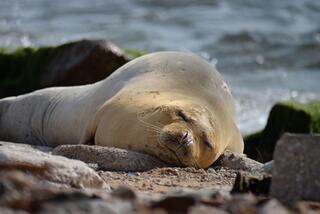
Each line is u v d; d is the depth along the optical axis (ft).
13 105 139.74
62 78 176.14
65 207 51.80
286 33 312.91
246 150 155.12
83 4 361.92
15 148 79.30
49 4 360.07
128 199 55.52
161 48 284.20
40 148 108.78
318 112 154.92
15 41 281.13
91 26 313.73
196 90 110.63
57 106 128.88
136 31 304.09
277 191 68.23
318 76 263.90
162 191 78.84
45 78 178.60
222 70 266.16
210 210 54.75
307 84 250.98
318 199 67.51
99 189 72.64
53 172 71.97
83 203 52.70
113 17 333.21
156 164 99.19
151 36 298.56
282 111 155.12
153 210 53.16
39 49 183.52
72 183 72.43
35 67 181.57
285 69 270.46
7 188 54.75
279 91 237.86
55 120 127.95
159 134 100.42
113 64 173.58
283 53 287.48
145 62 116.67
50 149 108.37
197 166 100.68
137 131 102.94
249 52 287.48
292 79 256.32
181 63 115.55
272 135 154.81
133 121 104.17
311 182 67.77
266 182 71.87
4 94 182.29
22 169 71.56
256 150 152.76
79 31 303.68
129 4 363.97
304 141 68.39
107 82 118.42
